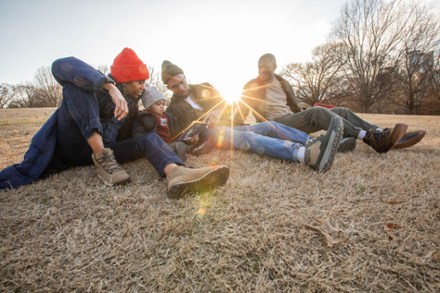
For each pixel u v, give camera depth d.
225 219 1.12
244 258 0.89
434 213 1.14
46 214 1.17
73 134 1.63
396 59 27.36
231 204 1.24
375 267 0.84
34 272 0.84
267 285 0.76
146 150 1.61
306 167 1.78
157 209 1.20
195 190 1.33
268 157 2.10
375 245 0.94
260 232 1.02
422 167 1.84
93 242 0.98
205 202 1.27
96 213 1.20
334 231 1.00
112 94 1.46
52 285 0.78
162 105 2.15
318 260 0.87
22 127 5.56
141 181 1.60
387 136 2.09
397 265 0.83
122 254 0.91
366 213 1.17
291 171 1.73
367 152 2.35
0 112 13.96
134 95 1.87
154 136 1.65
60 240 1.00
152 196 1.35
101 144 1.56
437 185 1.48
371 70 28.50
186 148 2.09
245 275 0.82
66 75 1.43
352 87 30.61
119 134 1.96
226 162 2.01
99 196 1.36
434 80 25.66
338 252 0.91
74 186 1.53
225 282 0.78
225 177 1.39
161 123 2.27
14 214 1.21
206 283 0.79
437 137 3.55
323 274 0.80
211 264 0.86
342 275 0.80
